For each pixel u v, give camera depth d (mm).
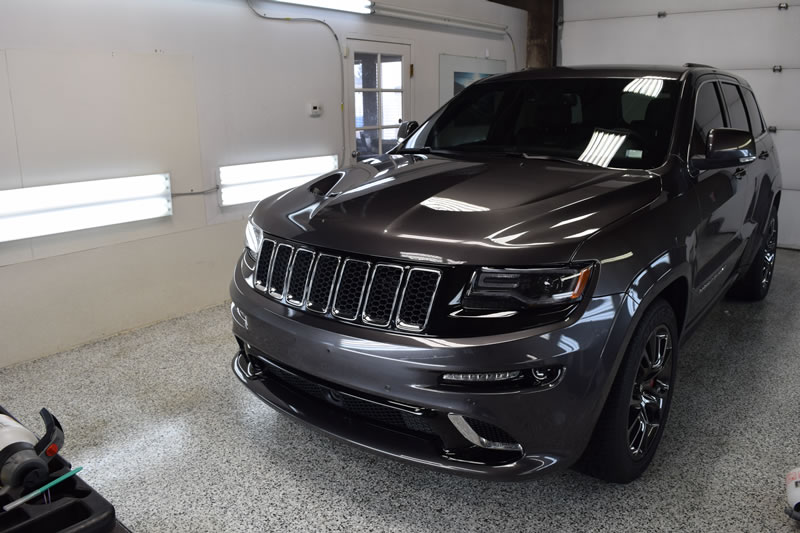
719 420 2852
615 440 2135
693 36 6777
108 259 3859
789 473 2203
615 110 2900
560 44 7695
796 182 6383
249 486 2375
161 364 3504
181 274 4289
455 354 1843
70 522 1038
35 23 3367
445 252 1926
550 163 2695
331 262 2117
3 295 3416
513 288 1883
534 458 1959
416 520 2174
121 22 3738
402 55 5824
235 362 2674
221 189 4418
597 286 1924
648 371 2277
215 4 4227
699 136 2844
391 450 2037
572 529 2111
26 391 3176
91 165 3701
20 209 3375
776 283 5109
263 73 4613
